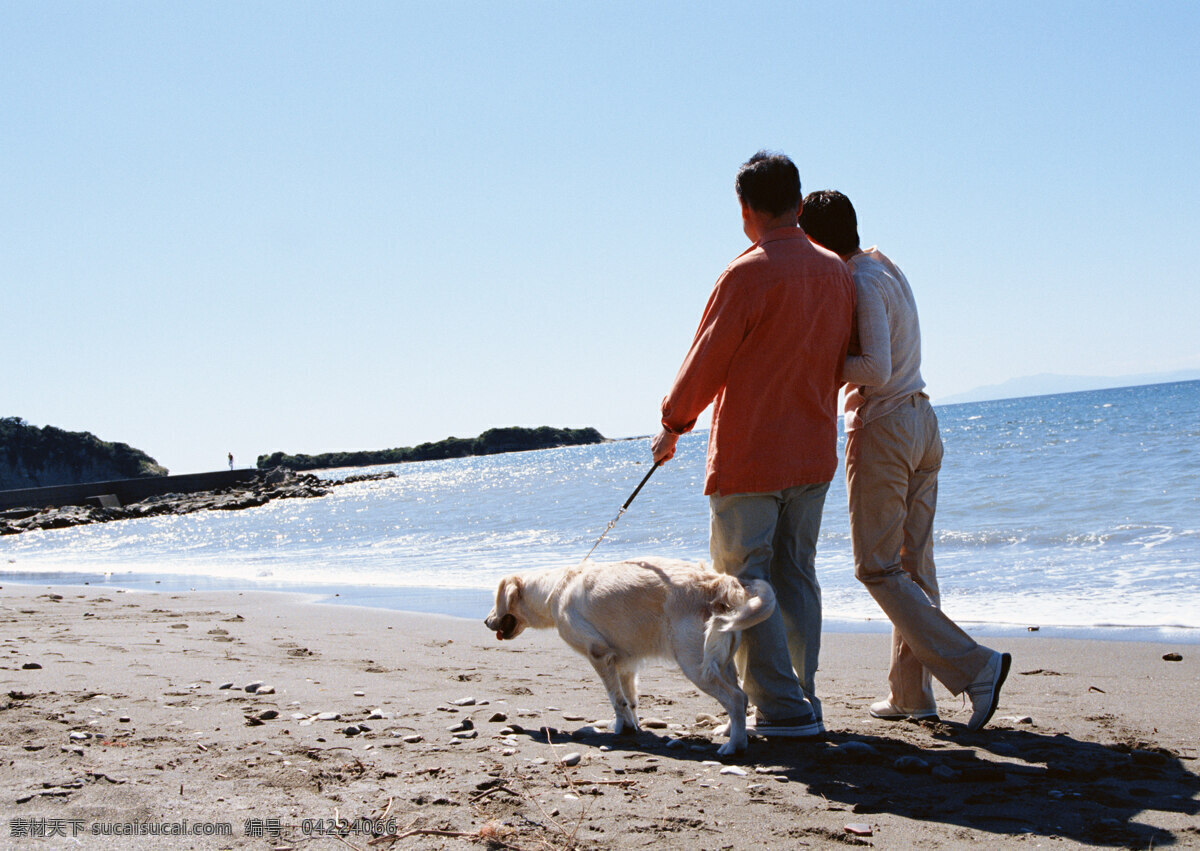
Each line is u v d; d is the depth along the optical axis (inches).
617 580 151.7
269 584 482.6
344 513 1218.0
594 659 153.9
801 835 102.3
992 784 119.6
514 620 175.3
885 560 150.2
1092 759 131.6
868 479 149.2
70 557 874.1
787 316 135.9
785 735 142.3
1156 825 103.6
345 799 112.6
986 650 146.7
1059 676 198.5
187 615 336.5
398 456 6294.3
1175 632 240.4
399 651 249.0
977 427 1744.6
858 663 225.9
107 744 134.3
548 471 2106.3
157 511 1772.9
